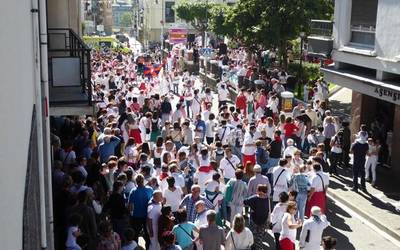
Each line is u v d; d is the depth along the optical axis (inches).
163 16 3223.4
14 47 151.7
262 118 767.7
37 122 296.5
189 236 381.7
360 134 669.3
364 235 548.7
